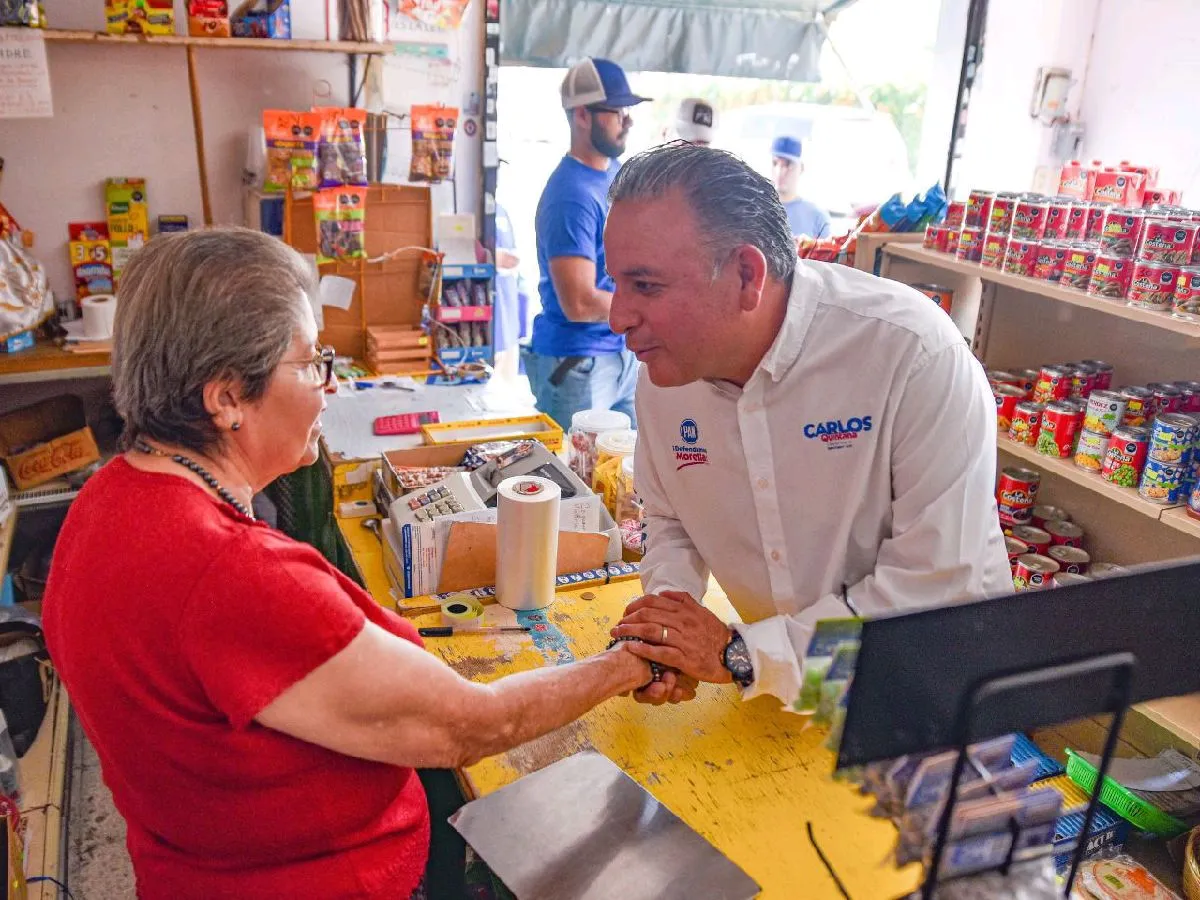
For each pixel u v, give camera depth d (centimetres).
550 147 431
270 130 296
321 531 262
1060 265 193
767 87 445
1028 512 224
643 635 132
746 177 120
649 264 117
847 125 451
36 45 262
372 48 305
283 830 100
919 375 129
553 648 158
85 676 93
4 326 282
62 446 304
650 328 123
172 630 88
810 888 108
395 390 294
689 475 152
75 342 294
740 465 145
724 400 142
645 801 119
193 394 94
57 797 226
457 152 355
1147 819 138
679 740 134
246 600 87
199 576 88
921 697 73
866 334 131
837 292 135
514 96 415
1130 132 356
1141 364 215
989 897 85
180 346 91
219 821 98
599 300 307
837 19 393
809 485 141
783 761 130
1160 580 76
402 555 171
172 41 277
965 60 383
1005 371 231
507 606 170
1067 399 208
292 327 98
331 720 91
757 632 134
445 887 156
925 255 225
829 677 74
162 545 90
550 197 305
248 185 330
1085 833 87
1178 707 165
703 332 123
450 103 348
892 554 136
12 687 237
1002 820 86
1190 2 327
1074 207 197
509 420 231
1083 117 374
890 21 407
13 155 305
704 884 106
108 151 316
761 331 129
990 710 74
